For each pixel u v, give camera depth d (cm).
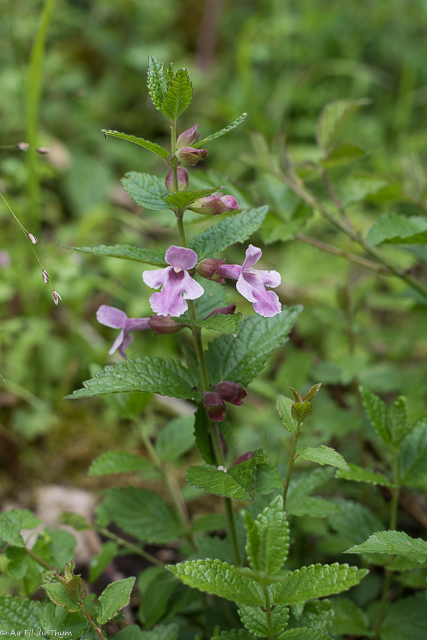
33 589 54
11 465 73
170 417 81
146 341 87
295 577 44
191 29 160
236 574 45
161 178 51
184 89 46
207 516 56
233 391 49
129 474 73
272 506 44
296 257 105
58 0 138
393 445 52
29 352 82
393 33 157
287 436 67
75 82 128
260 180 67
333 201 65
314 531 58
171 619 56
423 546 46
